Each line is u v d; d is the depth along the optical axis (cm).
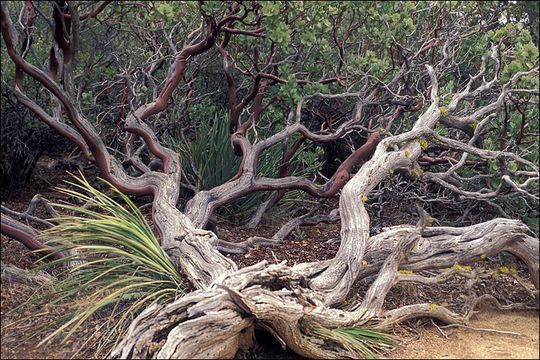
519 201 511
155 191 468
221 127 598
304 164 672
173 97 623
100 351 321
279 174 616
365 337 341
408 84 560
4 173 599
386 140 464
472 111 591
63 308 356
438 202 601
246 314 313
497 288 423
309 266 383
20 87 448
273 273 323
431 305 363
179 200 599
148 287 361
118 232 376
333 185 511
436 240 412
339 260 389
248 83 653
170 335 284
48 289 369
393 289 418
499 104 469
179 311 302
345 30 601
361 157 523
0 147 586
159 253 375
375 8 553
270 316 306
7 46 396
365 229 405
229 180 533
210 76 700
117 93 658
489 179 507
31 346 323
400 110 557
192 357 288
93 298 351
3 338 327
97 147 461
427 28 586
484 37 569
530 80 453
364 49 609
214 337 295
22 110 578
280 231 530
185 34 571
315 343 321
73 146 679
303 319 322
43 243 400
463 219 553
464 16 579
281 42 457
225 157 585
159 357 277
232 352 313
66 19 432
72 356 315
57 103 482
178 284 360
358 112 532
